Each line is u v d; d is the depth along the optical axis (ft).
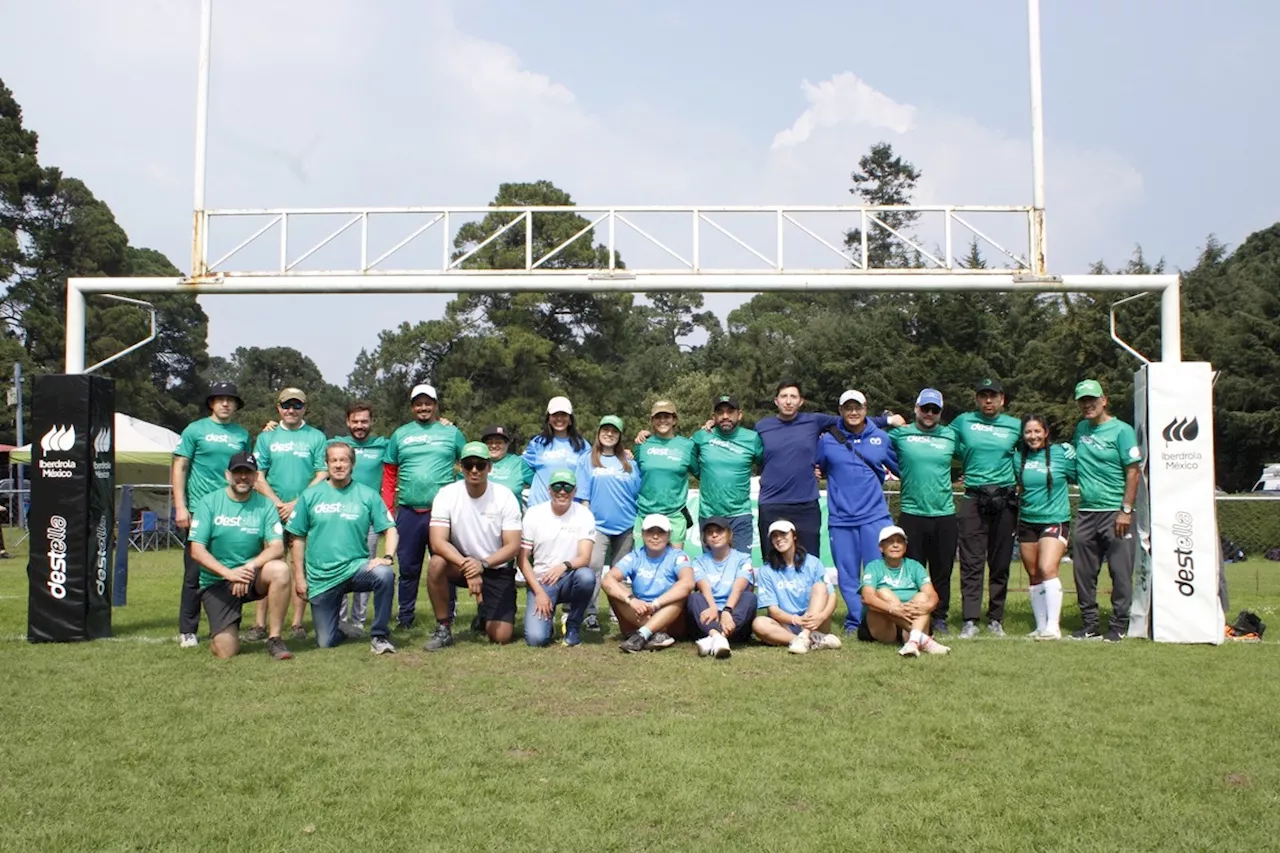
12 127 138.41
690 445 27.73
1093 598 26.99
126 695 19.36
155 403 161.07
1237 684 20.29
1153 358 99.09
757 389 139.74
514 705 18.67
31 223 141.90
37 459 26.05
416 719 17.71
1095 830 12.64
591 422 119.85
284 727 17.15
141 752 15.66
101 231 142.72
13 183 135.64
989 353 113.39
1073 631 28.40
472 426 113.50
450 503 24.72
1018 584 43.29
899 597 24.56
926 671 21.36
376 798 13.71
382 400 138.31
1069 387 102.99
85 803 13.57
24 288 135.54
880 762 15.21
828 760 15.26
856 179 158.71
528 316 120.16
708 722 17.35
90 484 26.08
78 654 23.65
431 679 20.79
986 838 12.37
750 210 30.30
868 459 27.25
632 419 136.05
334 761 15.29
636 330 196.65
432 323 119.55
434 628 27.89
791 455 26.89
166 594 38.22
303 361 270.87
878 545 26.63
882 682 20.34
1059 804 13.51
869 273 29.58
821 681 20.38
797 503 26.84
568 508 25.09
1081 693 19.43
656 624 23.93
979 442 26.94
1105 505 26.68
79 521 25.84
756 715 17.84
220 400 26.07
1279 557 67.41
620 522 27.32
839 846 12.16
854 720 17.51
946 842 12.30
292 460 26.78
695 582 24.71
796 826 12.77
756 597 24.75
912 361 112.78
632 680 20.62
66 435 26.09
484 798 13.74
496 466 28.14
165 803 13.57
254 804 13.52
